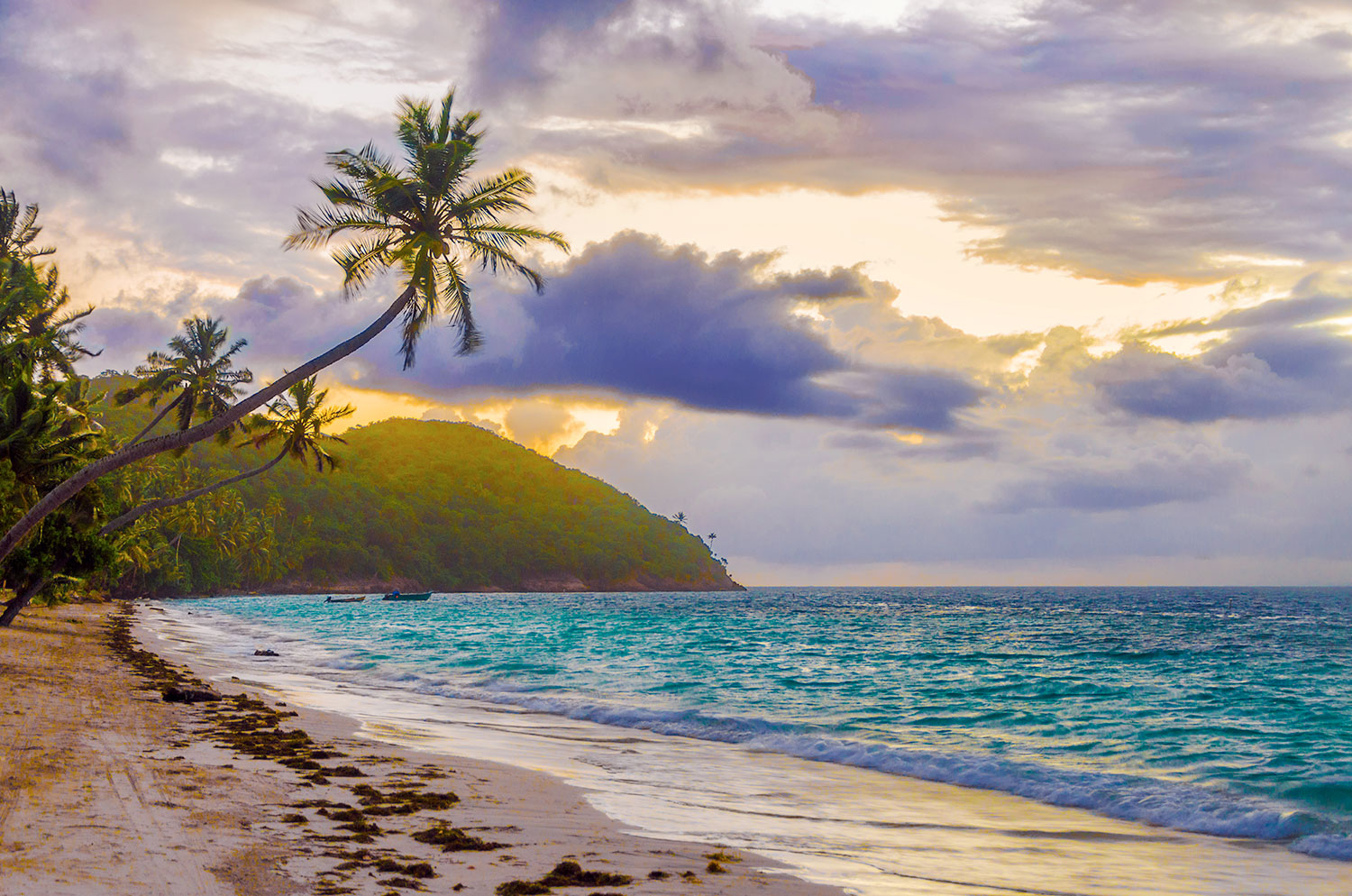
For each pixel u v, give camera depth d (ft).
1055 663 145.18
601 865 30.60
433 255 89.71
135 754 45.96
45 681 77.05
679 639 200.23
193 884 25.14
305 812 35.27
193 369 199.72
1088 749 63.05
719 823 38.93
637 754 57.41
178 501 164.14
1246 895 30.60
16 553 133.28
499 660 133.28
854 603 622.13
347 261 92.32
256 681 96.43
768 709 83.05
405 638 191.52
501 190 93.04
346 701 81.10
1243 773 52.95
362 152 93.97
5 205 165.68
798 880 30.27
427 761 50.57
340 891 25.55
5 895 23.22
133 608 313.32
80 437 116.78
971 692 99.35
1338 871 33.78
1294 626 283.38
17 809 32.48
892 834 38.55
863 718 77.87
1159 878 32.50
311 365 86.63
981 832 39.50
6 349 126.21
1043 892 30.45
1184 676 122.01
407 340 92.68
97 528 149.07
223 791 38.06
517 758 53.78
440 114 93.45
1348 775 51.60
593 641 188.75
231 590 555.69
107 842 28.73
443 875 28.04
